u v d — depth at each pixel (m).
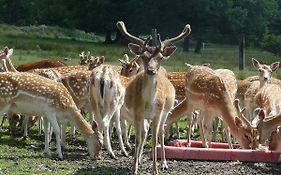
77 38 60.56
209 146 12.08
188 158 10.93
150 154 11.09
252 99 14.77
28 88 10.69
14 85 10.70
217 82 11.80
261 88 13.95
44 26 62.69
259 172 10.26
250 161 10.93
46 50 36.84
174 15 55.25
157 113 9.48
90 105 11.98
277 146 11.45
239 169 10.38
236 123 11.39
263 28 57.06
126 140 12.24
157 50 9.11
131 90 9.52
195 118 14.61
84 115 15.76
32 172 9.55
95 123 10.93
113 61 31.30
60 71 13.80
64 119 10.96
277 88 13.61
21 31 57.94
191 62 33.38
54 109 10.76
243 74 25.42
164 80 9.89
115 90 11.23
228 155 10.92
